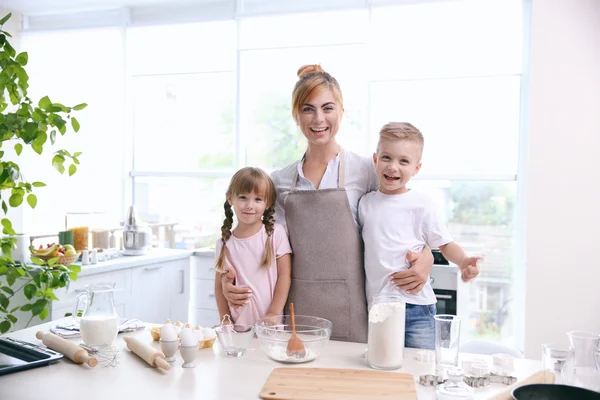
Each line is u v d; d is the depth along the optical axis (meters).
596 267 3.05
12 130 2.21
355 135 3.74
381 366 1.30
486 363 1.33
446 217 3.66
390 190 1.78
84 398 1.11
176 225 4.20
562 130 3.08
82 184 4.27
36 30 4.21
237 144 3.99
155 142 4.25
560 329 3.10
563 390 0.95
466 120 3.59
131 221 3.65
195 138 4.15
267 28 3.86
